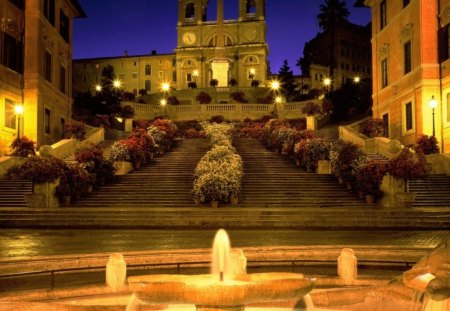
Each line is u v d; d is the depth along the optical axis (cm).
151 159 3238
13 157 2903
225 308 425
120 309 618
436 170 2809
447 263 427
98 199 2494
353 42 10938
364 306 571
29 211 2083
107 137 4162
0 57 3241
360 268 1013
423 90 3219
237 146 3762
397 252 1034
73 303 733
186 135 4131
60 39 4131
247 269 1012
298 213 1988
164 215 2002
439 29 3212
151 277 505
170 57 10381
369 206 2288
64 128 3800
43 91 3641
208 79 9612
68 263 969
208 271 998
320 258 1043
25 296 759
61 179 2422
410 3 3450
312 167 2914
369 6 4416
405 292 486
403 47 3578
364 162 2502
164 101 5706
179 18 9862
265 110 5541
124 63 10569
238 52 9550
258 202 2384
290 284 426
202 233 1730
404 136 3525
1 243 1459
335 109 5544
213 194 2327
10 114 3344
